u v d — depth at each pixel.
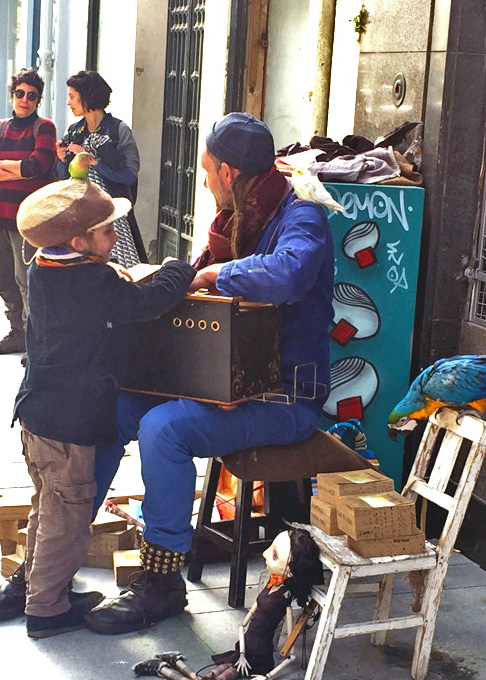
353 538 3.33
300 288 3.57
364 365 4.68
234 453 3.83
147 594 3.80
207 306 3.53
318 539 3.44
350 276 4.60
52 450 3.57
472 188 4.60
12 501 4.27
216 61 7.43
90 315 3.45
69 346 3.49
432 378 3.68
